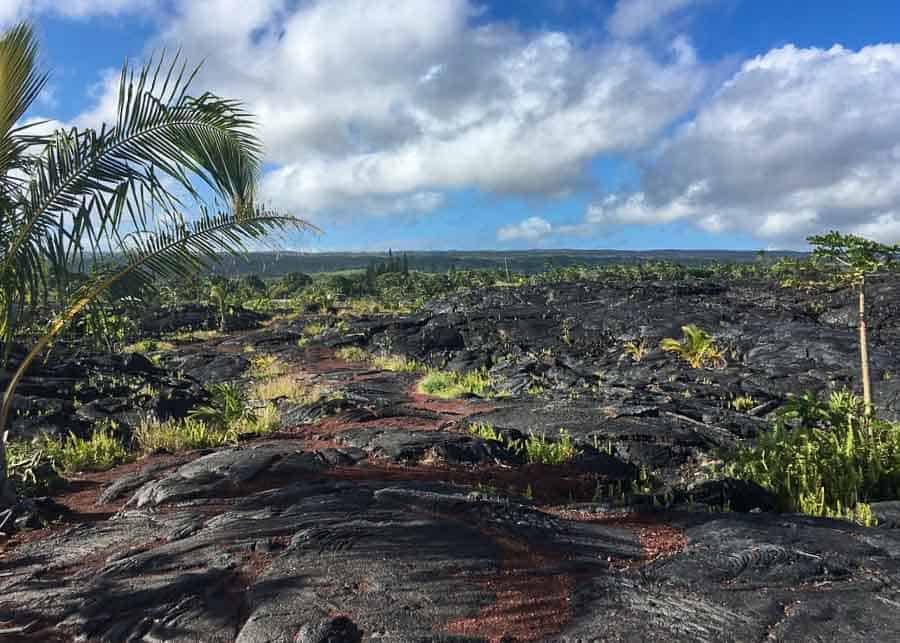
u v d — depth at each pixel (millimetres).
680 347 23547
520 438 9914
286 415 12453
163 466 7758
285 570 4164
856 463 7738
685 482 8250
